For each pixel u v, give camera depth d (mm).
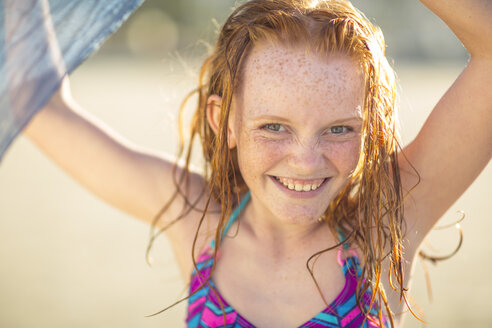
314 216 1029
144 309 2264
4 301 2305
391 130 1073
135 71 13070
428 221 1125
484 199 3846
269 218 1105
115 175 1170
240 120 1034
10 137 961
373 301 1053
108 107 7355
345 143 1015
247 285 1099
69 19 981
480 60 1046
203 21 23938
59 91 1180
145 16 23656
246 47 1029
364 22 1044
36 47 978
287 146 1013
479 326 2033
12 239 3059
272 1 1047
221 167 1071
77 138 1166
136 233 3186
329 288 1082
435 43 18672
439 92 8711
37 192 4066
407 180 1113
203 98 1147
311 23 1013
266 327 1075
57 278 2555
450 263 2684
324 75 998
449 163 1094
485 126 1065
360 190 1070
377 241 1059
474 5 1012
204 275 1106
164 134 5438
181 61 1315
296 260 1101
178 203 1169
